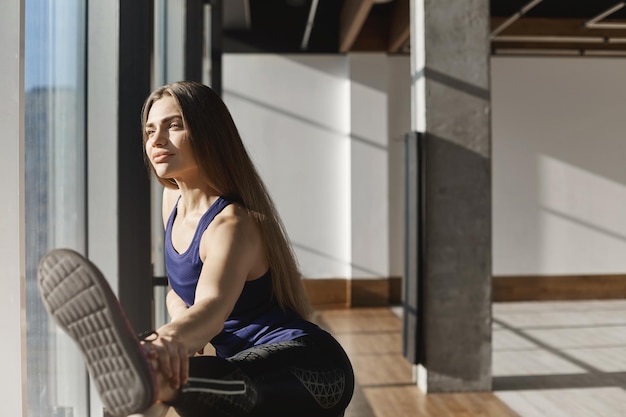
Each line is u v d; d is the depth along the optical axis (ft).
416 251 18.13
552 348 23.86
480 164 18.19
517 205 36.14
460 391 18.11
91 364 4.03
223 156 5.70
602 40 34.24
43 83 7.55
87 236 9.22
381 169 35.17
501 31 34.37
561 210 36.27
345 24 32.27
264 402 5.24
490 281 18.19
